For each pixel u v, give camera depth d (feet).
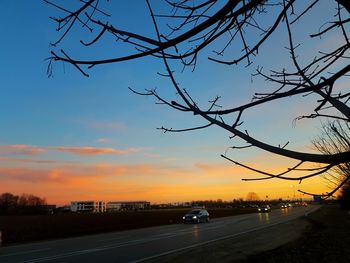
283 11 8.71
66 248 63.05
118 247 62.64
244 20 9.55
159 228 115.96
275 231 93.35
